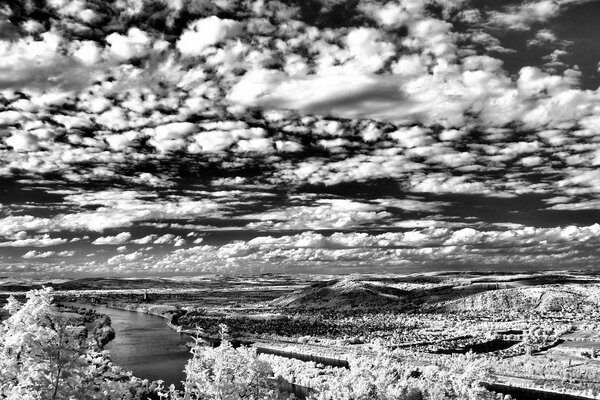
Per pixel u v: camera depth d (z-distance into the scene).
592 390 128.75
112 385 23.55
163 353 168.88
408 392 66.31
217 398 30.42
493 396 89.50
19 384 19.97
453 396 67.25
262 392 33.94
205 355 32.84
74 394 21.06
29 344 20.45
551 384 137.75
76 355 21.28
